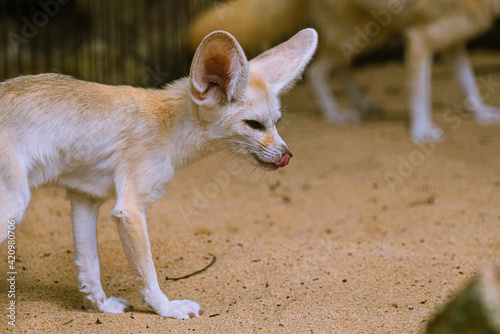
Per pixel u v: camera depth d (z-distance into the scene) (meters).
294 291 5.97
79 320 5.23
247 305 5.60
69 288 6.04
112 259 6.74
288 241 7.39
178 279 6.29
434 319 3.85
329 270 6.51
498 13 11.55
